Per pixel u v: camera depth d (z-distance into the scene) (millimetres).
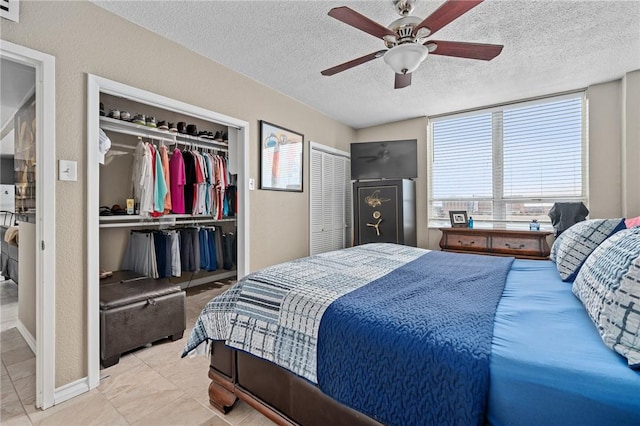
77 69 1862
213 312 1613
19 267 2594
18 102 2408
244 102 3088
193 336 1631
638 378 769
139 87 2209
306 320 1292
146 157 2955
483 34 2303
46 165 1702
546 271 1936
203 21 2182
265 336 1392
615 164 3150
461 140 4238
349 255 2311
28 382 1915
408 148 4328
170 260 3367
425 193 4430
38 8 1697
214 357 1696
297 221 3873
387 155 4387
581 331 1038
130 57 2156
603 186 3209
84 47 1900
